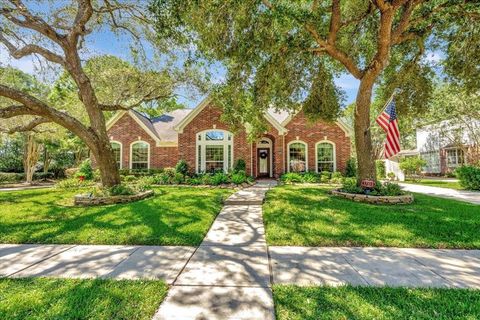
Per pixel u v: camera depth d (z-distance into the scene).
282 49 8.84
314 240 4.86
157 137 19.69
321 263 3.82
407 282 3.19
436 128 22.42
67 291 2.95
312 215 6.71
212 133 17.44
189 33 7.84
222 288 3.04
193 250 4.43
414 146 37.69
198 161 17.36
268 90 9.93
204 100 17.41
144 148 19.70
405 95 12.58
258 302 2.72
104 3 10.84
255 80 9.73
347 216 6.58
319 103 12.65
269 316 2.48
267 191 11.42
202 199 9.21
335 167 18.05
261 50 8.34
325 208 7.53
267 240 4.91
